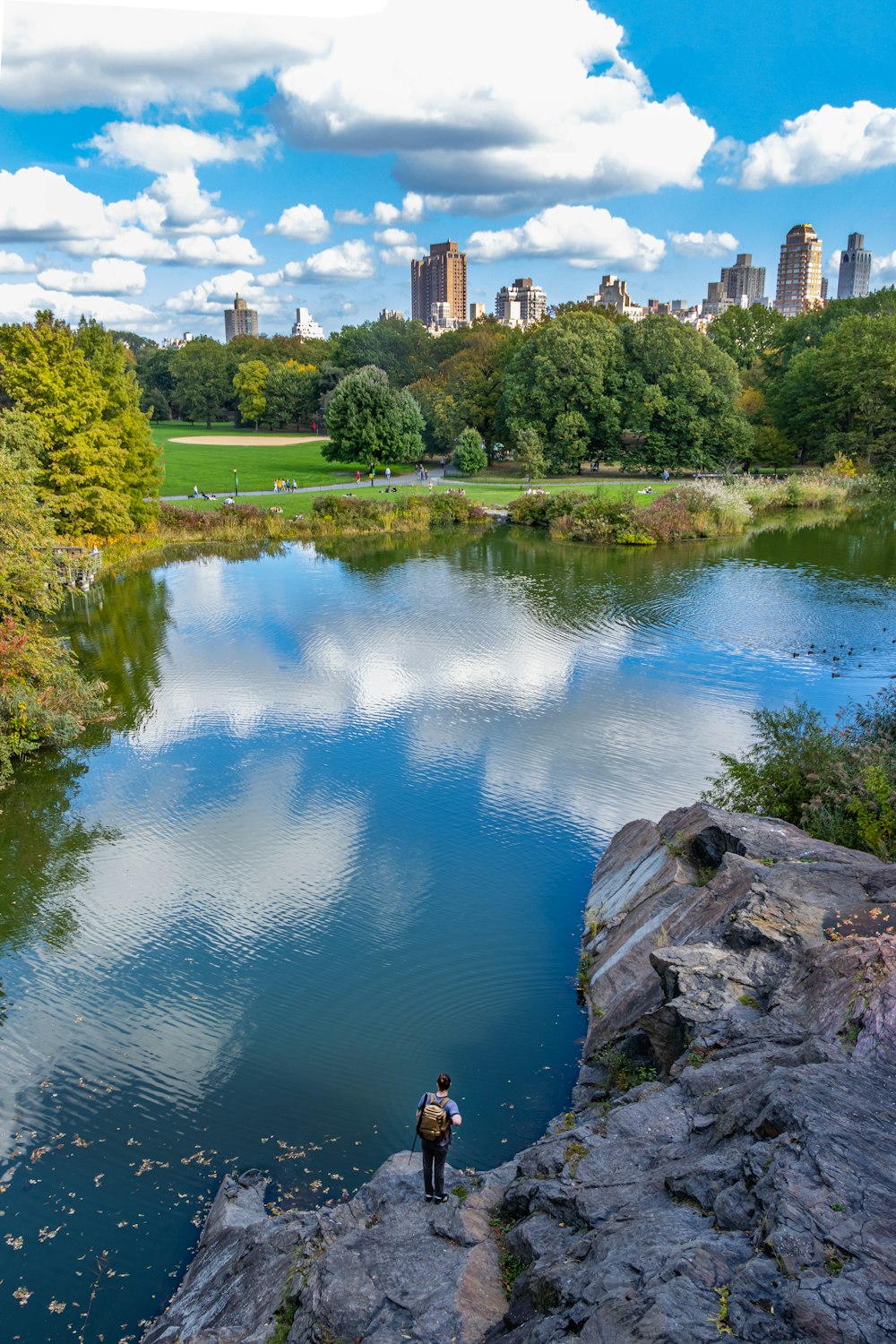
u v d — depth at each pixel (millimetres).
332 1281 10141
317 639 45250
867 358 96188
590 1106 14602
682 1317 7160
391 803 27359
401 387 145625
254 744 32188
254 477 103000
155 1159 14602
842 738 24125
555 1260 9500
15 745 29500
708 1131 10781
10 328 58688
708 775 28547
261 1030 17734
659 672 38969
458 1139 14734
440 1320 9328
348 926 21156
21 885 23266
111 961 20078
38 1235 13195
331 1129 15180
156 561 67500
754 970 14031
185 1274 12352
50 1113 15594
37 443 49969
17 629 32812
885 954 12250
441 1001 18469
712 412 101625
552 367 100875
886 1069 10305
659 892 18516
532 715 34250
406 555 69188
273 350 192125
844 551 66250
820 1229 7691
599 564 63688
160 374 193125
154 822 26594
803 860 17094
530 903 21953
